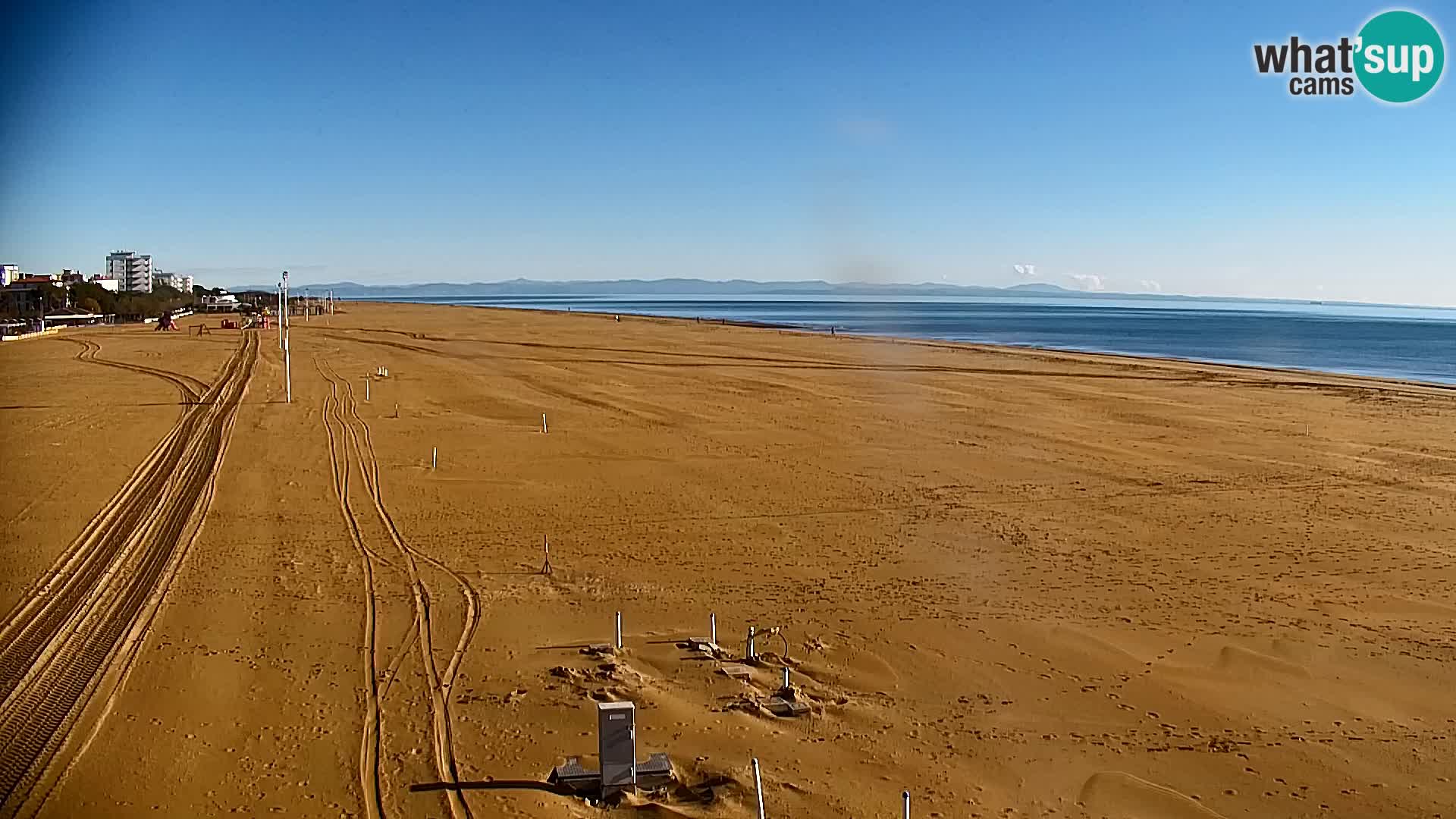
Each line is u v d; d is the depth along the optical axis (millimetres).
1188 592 19188
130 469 28797
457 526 23125
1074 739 13062
